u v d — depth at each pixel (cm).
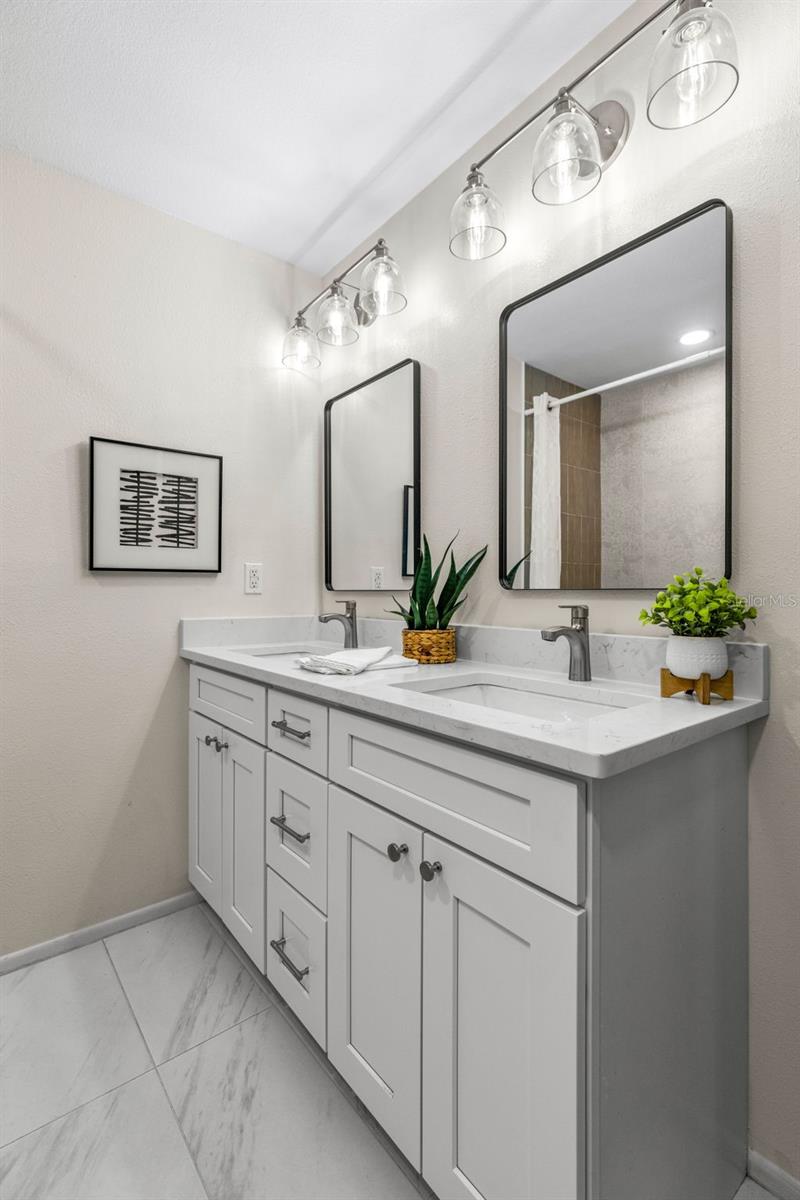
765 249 105
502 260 154
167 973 159
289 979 132
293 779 130
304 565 221
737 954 104
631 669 123
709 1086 96
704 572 112
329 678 127
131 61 136
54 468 169
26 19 126
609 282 128
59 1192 100
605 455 129
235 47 133
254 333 209
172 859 191
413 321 181
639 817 80
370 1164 106
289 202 185
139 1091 121
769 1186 103
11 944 162
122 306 181
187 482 192
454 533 167
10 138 159
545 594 143
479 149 161
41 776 168
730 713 94
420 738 95
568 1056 71
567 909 72
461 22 128
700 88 95
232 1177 103
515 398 148
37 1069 126
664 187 120
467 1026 86
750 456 107
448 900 89
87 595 175
